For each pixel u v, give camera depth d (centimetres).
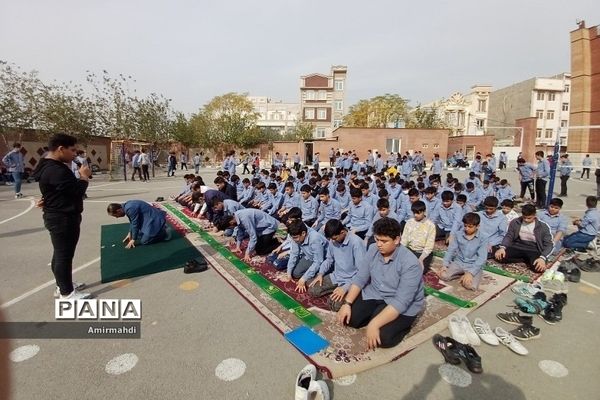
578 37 2197
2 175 1488
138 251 576
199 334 328
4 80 1688
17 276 470
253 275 471
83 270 490
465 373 273
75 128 1873
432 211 680
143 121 2192
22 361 288
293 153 3438
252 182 1063
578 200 1162
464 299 397
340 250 397
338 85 4781
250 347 307
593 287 441
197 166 2198
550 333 332
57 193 366
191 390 254
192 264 489
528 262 500
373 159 2133
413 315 308
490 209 548
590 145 2172
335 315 360
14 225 761
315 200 771
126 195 1228
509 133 4316
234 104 4172
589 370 277
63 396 249
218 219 691
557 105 3984
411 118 4047
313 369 255
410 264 306
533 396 248
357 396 248
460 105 4159
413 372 275
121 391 254
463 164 2561
